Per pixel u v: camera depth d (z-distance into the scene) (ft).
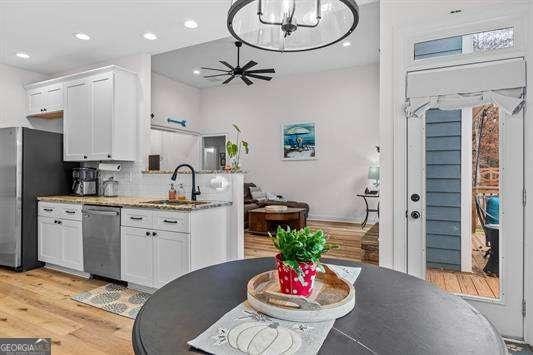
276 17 4.31
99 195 13.47
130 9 9.53
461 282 7.60
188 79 24.07
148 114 13.02
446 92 7.38
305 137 23.59
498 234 7.29
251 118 25.39
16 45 12.10
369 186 21.62
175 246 9.21
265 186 24.97
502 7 6.93
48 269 12.37
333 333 2.75
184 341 2.61
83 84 12.70
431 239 7.89
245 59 19.86
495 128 7.27
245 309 3.23
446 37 7.45
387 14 8.02
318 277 3.96
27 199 12.20
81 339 7.16
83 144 12.75
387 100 8.04
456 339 2.67
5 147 12.18
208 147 26.71
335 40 4.39
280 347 2.50
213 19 10.18
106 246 10.55
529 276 6.86
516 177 6.96
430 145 7.80
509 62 6.88
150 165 12.64
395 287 3.88
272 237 3.69
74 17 9.99
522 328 6.98
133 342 2.66
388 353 2.44
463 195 7.58
